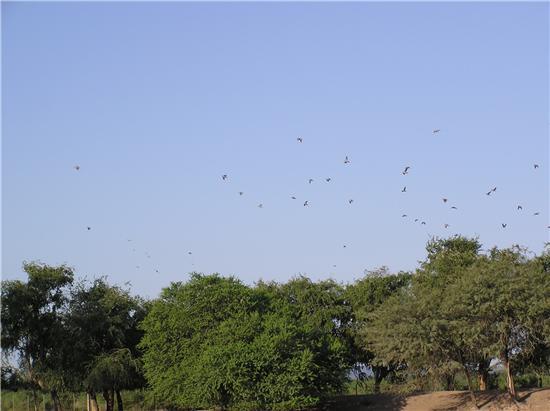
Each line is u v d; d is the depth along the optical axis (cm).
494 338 5500
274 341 5669
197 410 6962
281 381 5547
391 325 5706
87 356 6969
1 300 6725
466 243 7662
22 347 6919
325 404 6588
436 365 5628
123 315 7094
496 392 6044
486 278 5409
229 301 6269
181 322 6172
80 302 7131
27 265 7019
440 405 6006
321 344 6056
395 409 6141
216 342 5897
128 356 6869
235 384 5506
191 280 6481
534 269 5631
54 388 7012
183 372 5916
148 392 7075
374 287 7462
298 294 7631
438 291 5734
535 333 5481
